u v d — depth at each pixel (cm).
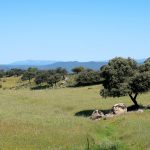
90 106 6488
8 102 6881
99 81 11575
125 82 5766
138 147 2892
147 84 5612
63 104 6838
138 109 5331
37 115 5231
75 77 13262
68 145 3166
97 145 2966
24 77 16550
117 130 3866
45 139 3425
